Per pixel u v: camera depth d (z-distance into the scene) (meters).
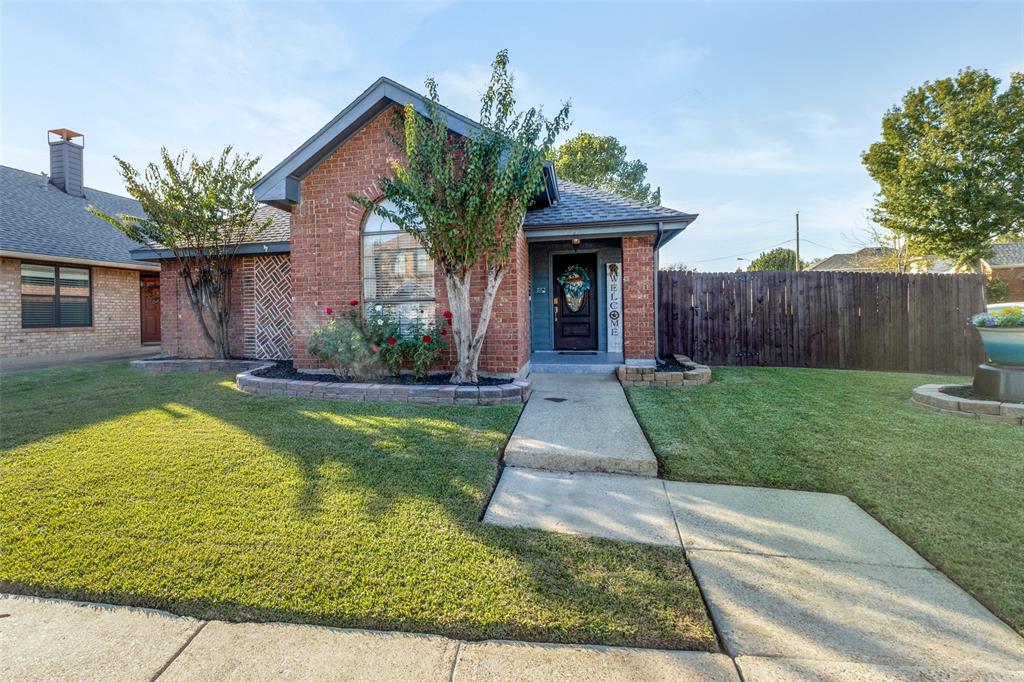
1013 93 15.12
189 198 9.11
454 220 6.16
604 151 26.11
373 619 2.02
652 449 4.25
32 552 2.52
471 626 1.98
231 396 6.58
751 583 2.30
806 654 1.82
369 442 4.40
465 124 6.75
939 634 1.94
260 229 10.05
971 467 3.75
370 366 7.11
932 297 9.51
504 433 4.71
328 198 7.78
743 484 3.58
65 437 4.55
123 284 14.84
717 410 5.66
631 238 8.28
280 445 4.30
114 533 2.72
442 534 2.74
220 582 2.27
